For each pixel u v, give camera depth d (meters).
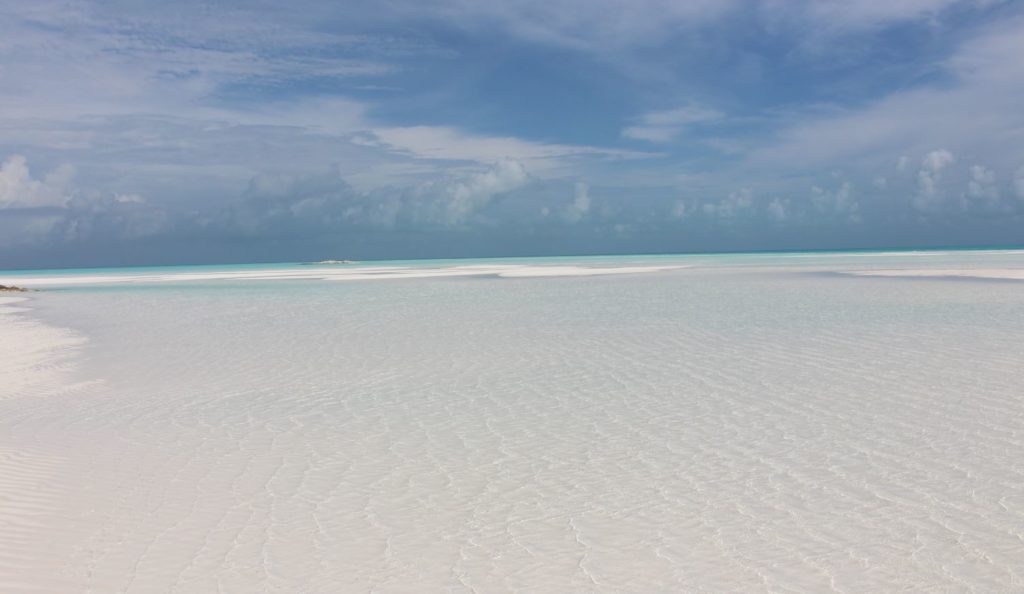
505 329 20.80
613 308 26.23
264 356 16.88
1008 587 5.36
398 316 25.33
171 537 6.59
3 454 9.09
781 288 34.53
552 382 13.20
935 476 7.69
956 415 10.02
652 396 11.84
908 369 13.22
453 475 8.23
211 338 20.19
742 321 21.11
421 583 5.67
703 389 12.22
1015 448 8.52
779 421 10.06
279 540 6.52
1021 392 11.19
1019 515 6.62
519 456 8.88
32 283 65.44
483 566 5.95
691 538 6.39
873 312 22.42
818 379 12.67
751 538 6.35
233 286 50.88
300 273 79.38
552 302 29.61
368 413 11.20
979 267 51.66
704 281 42.78
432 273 68.38
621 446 9.17
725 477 7.91
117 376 14.55
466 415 10.96
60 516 7.07
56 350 18.20
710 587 5.50
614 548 6.23
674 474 8.06
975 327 18.27
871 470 7.95
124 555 6.20
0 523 6.84
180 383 13.76
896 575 5.59
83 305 33.84
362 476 8.25
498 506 7.27
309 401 12.09
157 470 8.50
